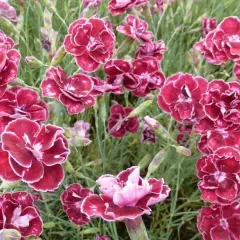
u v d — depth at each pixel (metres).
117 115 0.33
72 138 0.26
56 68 0.27
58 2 0.46
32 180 0.21
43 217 0.31
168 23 0.44
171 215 0.31
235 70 0.30
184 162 0.34
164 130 0.28
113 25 0.42
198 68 0.34
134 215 0.20
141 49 0.34
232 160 0.25
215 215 0.26
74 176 0.30
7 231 0.22
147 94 0.32
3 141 0.21
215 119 0.26
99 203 0.21
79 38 0.28
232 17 0.30
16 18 0.36
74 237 0.31
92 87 0.27
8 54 0.26
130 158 0.38
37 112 0.25
